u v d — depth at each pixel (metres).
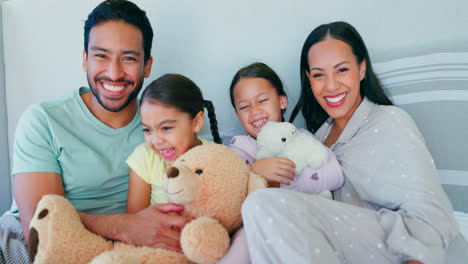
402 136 0.99
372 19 1.41
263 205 0.76
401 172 0.94
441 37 1.34
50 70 1.59
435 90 1.31
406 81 1.34
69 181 1.12
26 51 1.60
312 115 1.38
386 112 1.07
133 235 0.90
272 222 0.74
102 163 1.14
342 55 1.12
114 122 1.20
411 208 0.87
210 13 1.51
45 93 1.61
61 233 0.82
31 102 1.61
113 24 1.09
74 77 1.58
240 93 1.26
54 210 0.84
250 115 1.26
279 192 0.79
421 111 1.32
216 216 0.86
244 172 0.92
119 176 1.17
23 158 1.08
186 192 0.81
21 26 1.58
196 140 1.11
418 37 1.37
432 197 0.87
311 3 1.45
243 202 0.83
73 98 1.21
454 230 0.86
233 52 1.52
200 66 1.54
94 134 1.17
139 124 1.24
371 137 1.05
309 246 0.72
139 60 1.14
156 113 1.00
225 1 1.50
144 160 1.08
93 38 1.09
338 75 1.13
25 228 1.02
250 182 0.92
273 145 1.09
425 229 0.81
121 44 1.09
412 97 1.33
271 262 0.74
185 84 1.07
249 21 1.50
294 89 1.51
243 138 1.24
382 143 1.02
